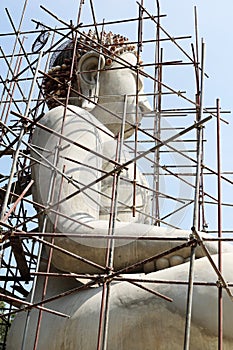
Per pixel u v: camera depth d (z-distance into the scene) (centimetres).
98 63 947
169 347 559
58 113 804
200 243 515
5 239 575
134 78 974
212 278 568
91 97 912
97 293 646
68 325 623
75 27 936
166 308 569
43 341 638
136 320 577
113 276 557
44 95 970
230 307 541
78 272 701
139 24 1066
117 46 985
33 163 774
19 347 666
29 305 622
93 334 593
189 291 497
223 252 644
